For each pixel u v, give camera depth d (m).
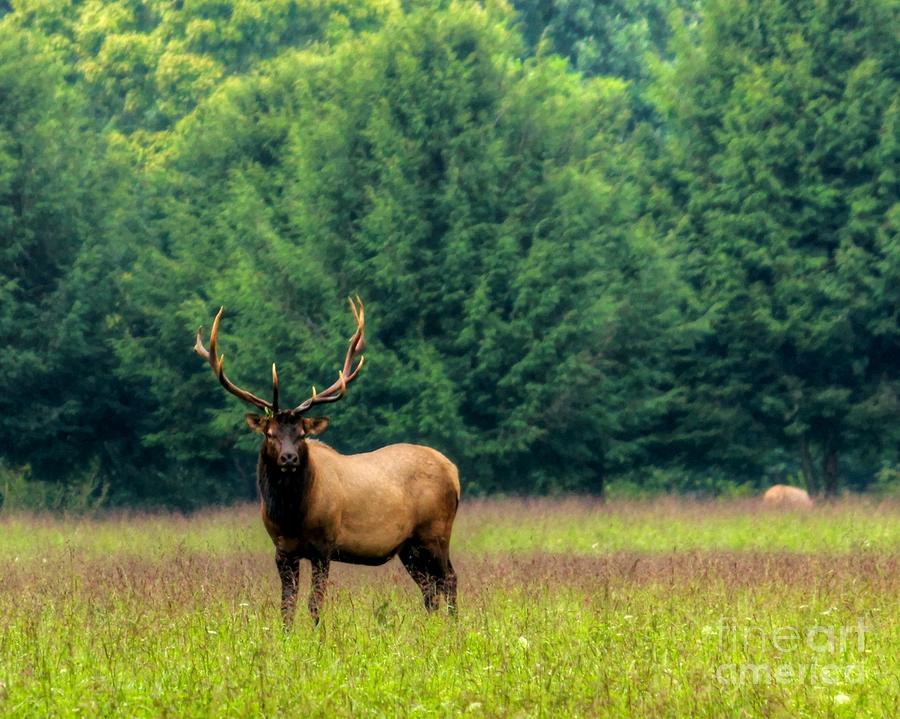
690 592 22.48
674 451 62.75
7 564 31.09
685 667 16.53
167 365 61.50
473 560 30.31
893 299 57.78
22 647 17.81
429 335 57.50
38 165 63.03
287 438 20.38
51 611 20.84
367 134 58.28
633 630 18.72
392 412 54.81
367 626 19.55
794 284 58.78
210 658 16.92
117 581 24.00
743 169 60.19
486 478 57.75
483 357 55.03
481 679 15.82
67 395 63.34
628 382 59.56
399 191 57.12
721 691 14.85
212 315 60.28
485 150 57.94
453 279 56.06
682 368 62.12
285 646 17.70
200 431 61.38
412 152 58.06
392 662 16.70
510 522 43.53
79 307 61.03
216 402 61.72
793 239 60.06
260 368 56.59
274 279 57.62
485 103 60.25
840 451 63.22
